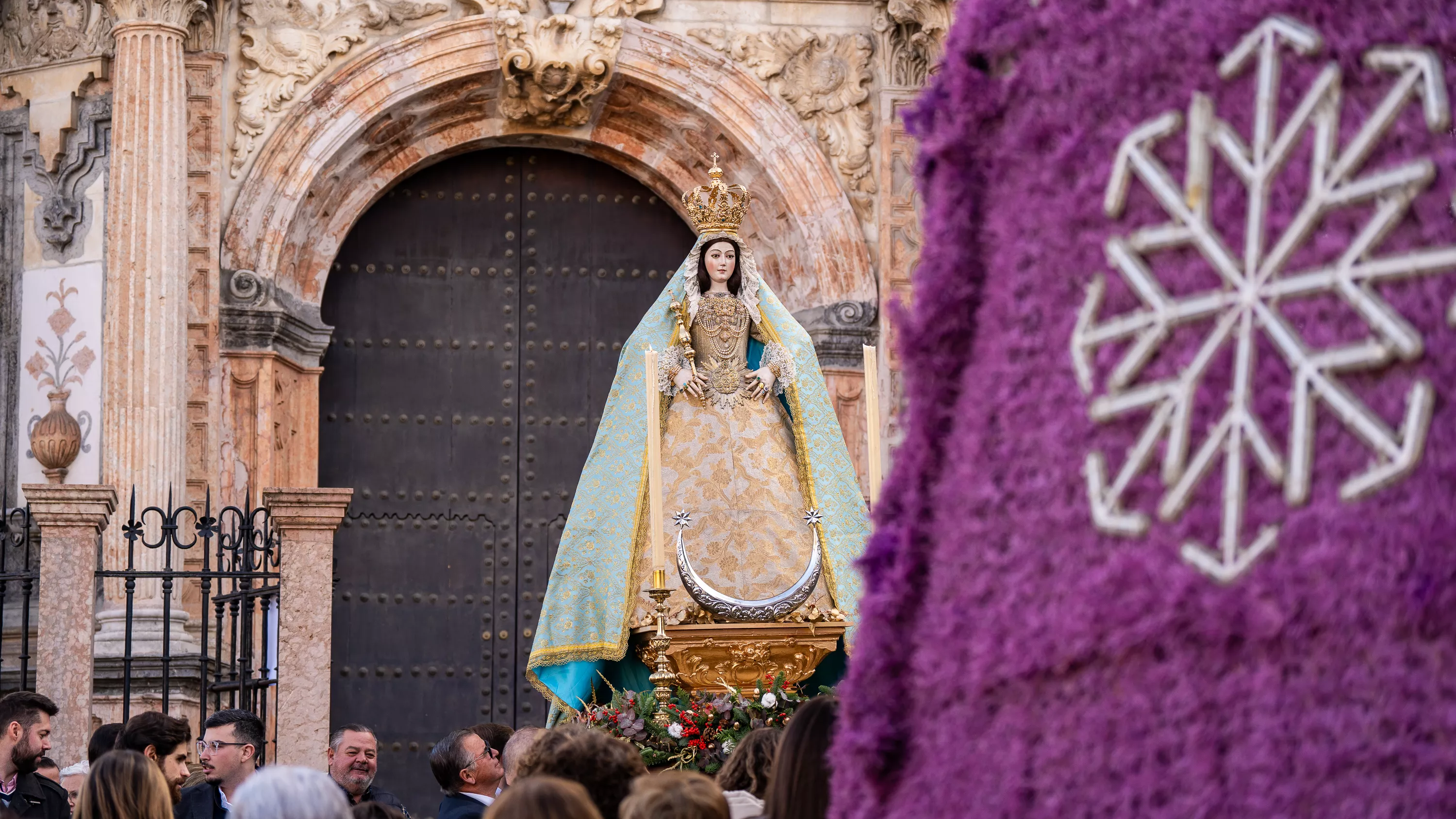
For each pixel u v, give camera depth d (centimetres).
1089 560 312
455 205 1964
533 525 1920
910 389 358
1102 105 319
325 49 1839
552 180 1988
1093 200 317
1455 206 284
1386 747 280
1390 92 289
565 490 1931
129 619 1251
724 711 923
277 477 1789
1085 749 311
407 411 1917
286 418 1811
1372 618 280
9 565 1727
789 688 941
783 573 1022
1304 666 288
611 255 1984
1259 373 293
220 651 1295
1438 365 279
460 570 1902
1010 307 333
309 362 1847
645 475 1038
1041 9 333
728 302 1066
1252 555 290
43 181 1803
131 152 1705
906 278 1888
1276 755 287
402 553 1892
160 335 1681
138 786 643
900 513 364
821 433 1071
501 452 1930
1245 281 295
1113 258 311
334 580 1858
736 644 959
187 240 1750
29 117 1816
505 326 1953
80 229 1789
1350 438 285
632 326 1972
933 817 341
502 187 1977
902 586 356
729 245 1079
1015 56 342
